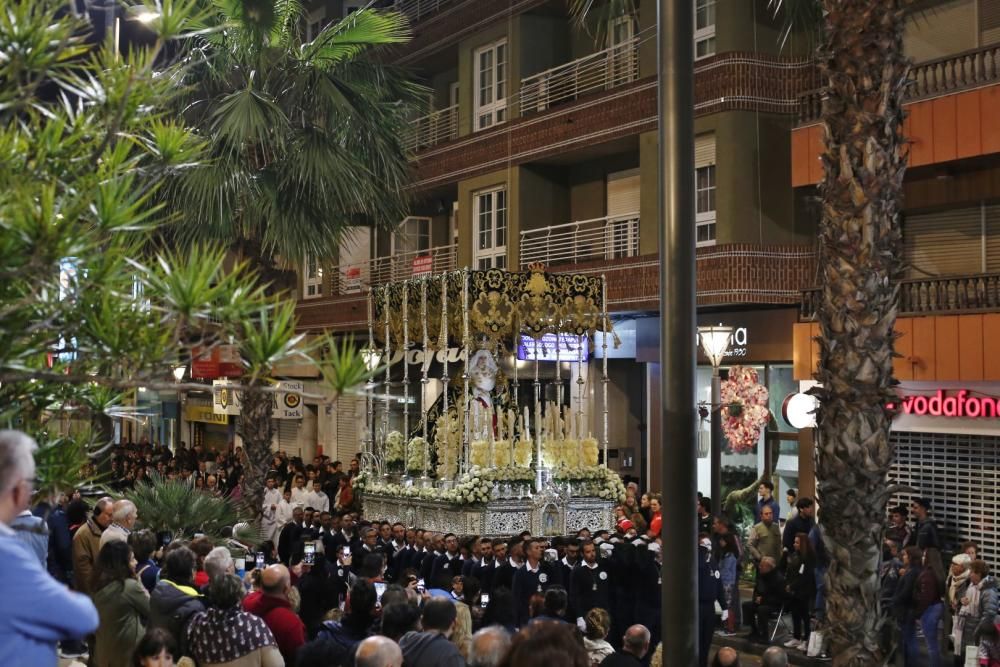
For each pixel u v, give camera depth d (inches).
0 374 132.0
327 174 625.9
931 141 698.2
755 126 806.5
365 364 140.3
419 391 1050.1
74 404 159.9
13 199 132.8
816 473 306.3
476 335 655.8
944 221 749.3
